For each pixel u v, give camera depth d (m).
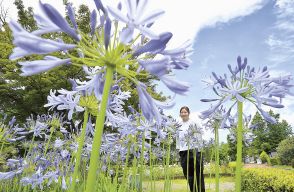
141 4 1.27
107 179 4.21
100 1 1.40
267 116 2.05
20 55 1.25
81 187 3.70
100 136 1.31
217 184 2.80
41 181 3.78
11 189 4.98
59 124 4.52
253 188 12.67
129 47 1.38
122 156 4.03
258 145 45.69
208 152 4.85
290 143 35.09
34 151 5.02
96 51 1.39
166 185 3.98
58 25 1.34
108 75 1.38
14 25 1.20
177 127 4.06
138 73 1.45
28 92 15.48
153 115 1.53
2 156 5.01
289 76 2.02
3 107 16.23
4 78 16.00
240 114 2.04
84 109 2.36
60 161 3.97
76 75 14.85
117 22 1.39
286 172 12.29
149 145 3.59
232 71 2.12
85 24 15.88
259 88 2.04
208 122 2.84
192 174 5.57
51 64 1.36
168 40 1.28
